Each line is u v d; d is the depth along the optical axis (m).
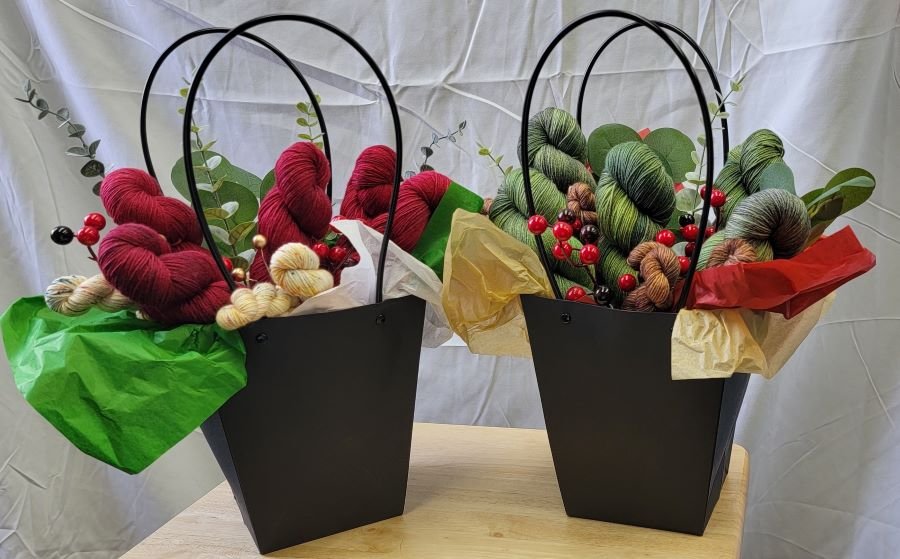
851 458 0.86
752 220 0.47
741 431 0.91
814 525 0.89
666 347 0.49
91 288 0.46
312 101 0.61
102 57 0.94
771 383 0.89
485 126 0.93
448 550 0.54
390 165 0.59
